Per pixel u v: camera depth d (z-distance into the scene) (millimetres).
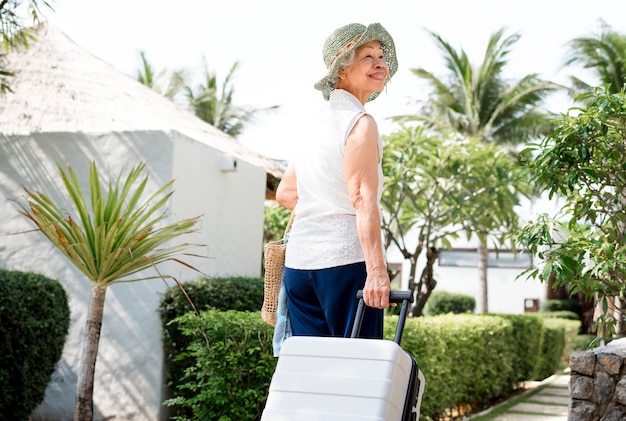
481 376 7645
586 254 3754
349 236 2197
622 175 3779
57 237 4402
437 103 22844
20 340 5195
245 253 7645
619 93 3590
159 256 4574
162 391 5988
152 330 6031
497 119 22453
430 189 9141
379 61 2334
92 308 4539
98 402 6121
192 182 6539
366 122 2201
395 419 1721
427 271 8680
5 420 5234
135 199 4504
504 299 21750
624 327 4004
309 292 2270
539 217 3740
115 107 7645
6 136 6570
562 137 3678
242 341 4762
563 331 12906
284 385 1778
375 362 1740
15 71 7766
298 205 2314
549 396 9148
